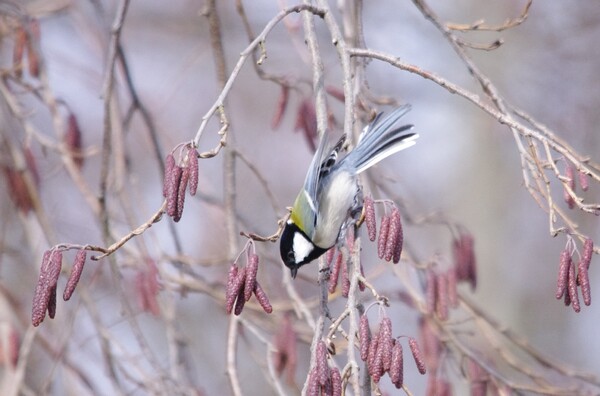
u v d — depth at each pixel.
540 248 18.36
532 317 18.41
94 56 15.79
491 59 17.36
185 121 16.48
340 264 7.48
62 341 10.53
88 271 13.68
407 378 16.30
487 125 17.75
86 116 16.17
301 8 7.52
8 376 11.06
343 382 6.24
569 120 17.36
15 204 11.45
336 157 8.71
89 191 11.01
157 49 17.12
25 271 13.44
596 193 17.36
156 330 14.58
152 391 9.95
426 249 17.31
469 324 12.62
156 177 15.49
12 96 11.32
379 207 10.41
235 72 6.65
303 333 11.27
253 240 6.74
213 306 15.53
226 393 15.25
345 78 7.77
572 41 17.39
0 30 11.70
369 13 17.11
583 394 9.82
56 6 12.90
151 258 10.38
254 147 17.30
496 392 9.73
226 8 16.48
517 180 18.06
